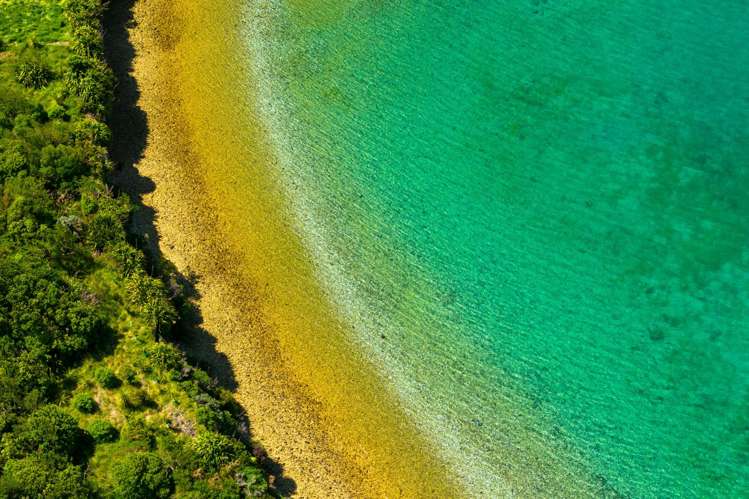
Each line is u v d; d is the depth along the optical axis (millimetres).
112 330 42406
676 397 44469
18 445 37312
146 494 36500
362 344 45219
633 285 49062
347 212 51125
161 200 50281
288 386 43156
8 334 40969
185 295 46000
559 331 46781
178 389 40469
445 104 57562
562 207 52500
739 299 48562
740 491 41250
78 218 46312
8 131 50094
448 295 47812
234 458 38438
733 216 52375
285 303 46469
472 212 51906
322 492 39562
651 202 52938
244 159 53062
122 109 54781
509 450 41906
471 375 44562
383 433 41906
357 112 56531
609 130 56531
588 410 43688
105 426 38656
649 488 41250
